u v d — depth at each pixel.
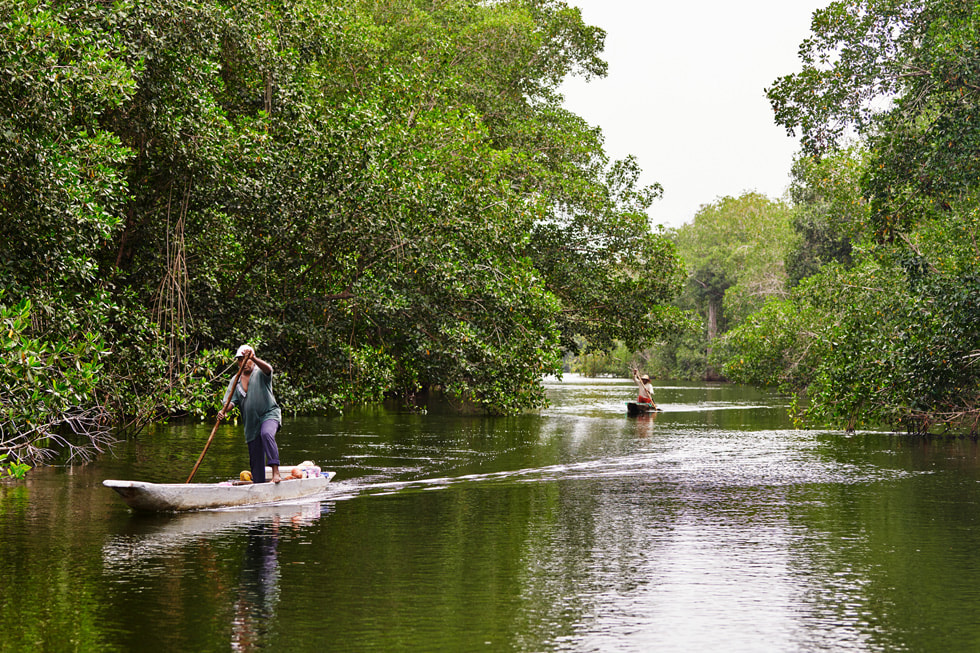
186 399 15.04
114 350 15.11
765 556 8.77
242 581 7.56
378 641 5.99
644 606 6.92
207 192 16.64
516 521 10.66
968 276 20.86
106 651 5.72
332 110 19.02
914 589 7.50
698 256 81.06
